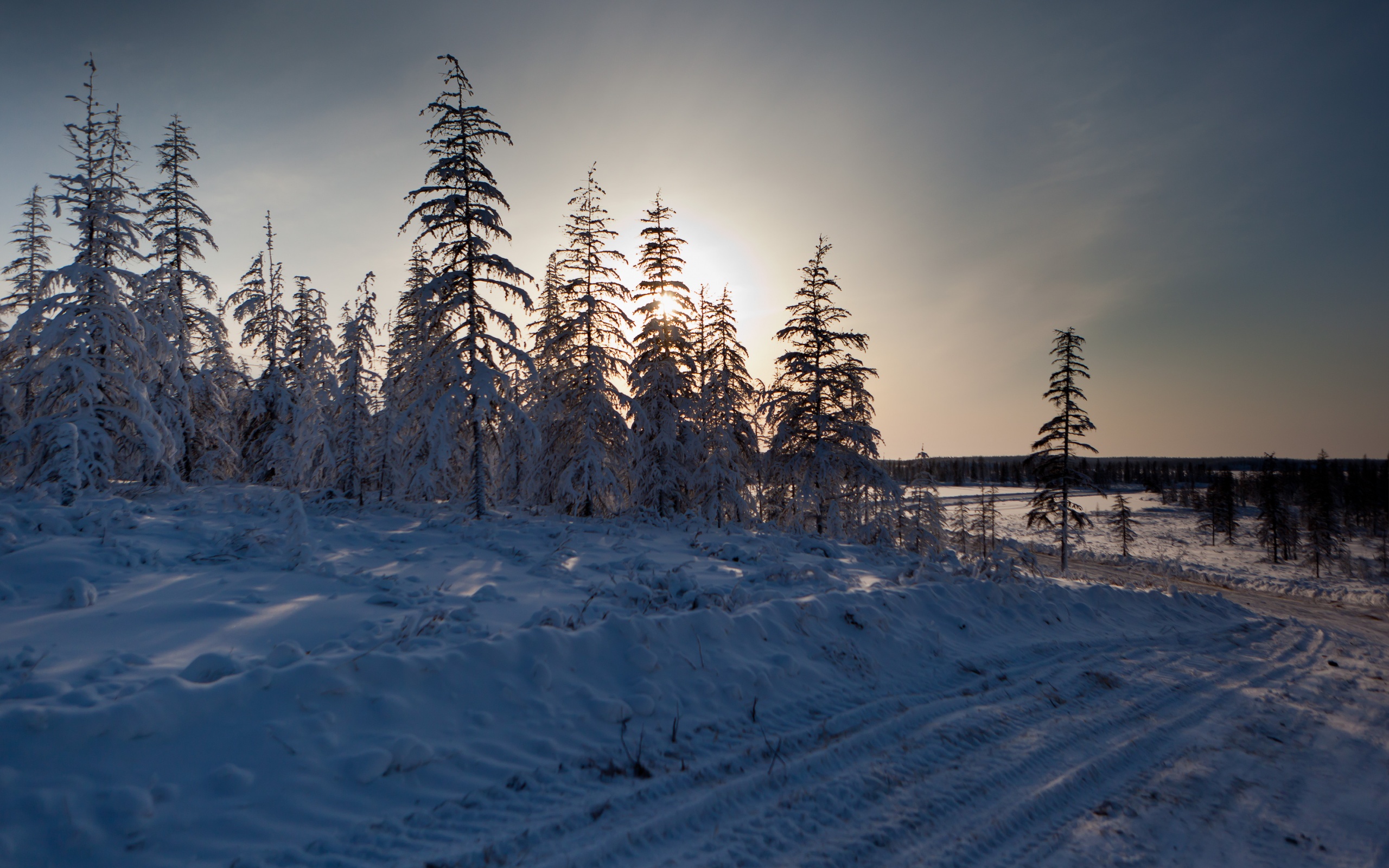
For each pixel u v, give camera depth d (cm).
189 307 2062
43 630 574
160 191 1981
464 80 1580
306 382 2316
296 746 419
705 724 554
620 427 1870
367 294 2203
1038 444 3516
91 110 1541
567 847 375
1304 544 6181
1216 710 712
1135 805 477
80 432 1395
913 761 529
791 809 440
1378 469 8238
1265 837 441
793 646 734
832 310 2397
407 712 476
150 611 650
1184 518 9350
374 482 2294
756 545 1424
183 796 367
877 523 2302
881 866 383
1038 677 790
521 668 558
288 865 339
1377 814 480
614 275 1967
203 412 2102
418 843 367
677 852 382
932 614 955
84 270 1470
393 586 813
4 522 887
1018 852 407
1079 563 4431
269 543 979
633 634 638
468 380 1566
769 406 2484
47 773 353
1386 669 979
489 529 1390
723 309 2484
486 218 1590
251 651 554
